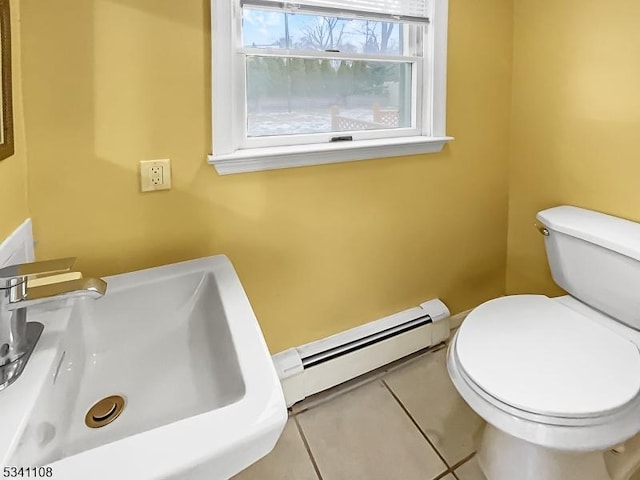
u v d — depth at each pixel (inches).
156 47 45.8
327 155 58.4
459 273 77.9
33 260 42.9
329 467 53.4
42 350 28.9
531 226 75.8
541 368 43.4
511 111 75.2
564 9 63.7
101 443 27.8
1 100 35.9
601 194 62.5
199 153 50.3
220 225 53.5
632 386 40.4
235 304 36.0
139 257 49.1
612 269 52.0
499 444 47.6
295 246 59.8
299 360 61.1
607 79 59.5
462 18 66.8
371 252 67.2
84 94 43.2
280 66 56.1
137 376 35.0
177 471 20.2
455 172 72.5
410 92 68.2
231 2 48.8
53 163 42.9
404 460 54.1
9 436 21.3
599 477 46.1
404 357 73.7
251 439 22.1
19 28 39.6
